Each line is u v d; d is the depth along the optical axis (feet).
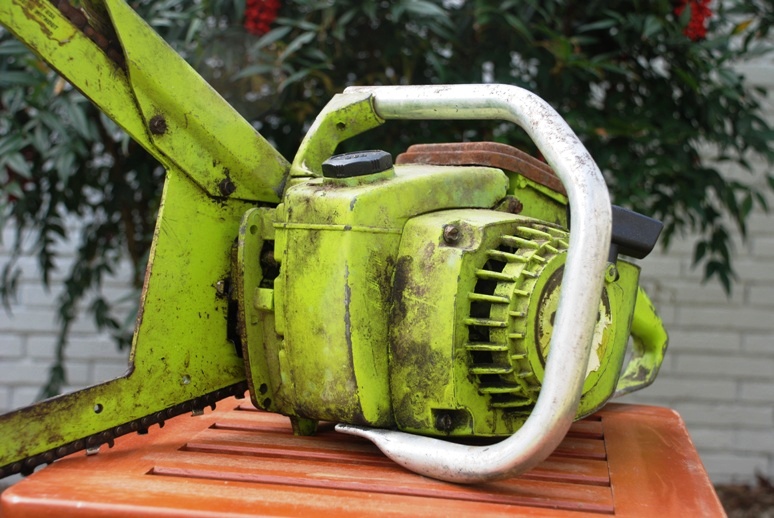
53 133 4.54
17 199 4.52
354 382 2.81
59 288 6.44
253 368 3.04
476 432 2.83
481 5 4.10
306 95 4.38
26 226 5.53
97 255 5.01
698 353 6.42
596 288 2.54
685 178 4.41
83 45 2.91
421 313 2.81
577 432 3.39
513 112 2.78
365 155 2.95
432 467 2.73
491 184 3.10
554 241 2.85
